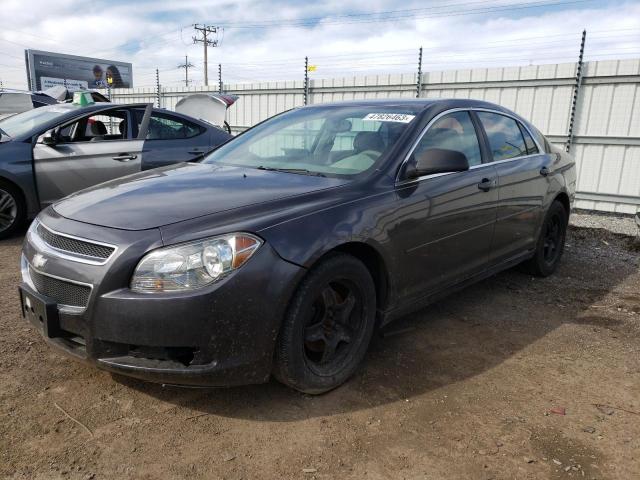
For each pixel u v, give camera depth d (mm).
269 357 2572
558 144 9531
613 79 8844
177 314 2367
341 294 2973
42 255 2693
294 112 4328
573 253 6215
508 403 2879
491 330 3861
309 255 2615
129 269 2430
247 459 2369
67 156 6086
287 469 2312
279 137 3979
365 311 3047
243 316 2459
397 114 3695
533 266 5031
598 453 2469
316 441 2508
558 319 4117
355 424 2648
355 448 2465
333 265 2764
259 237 2531
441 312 4188
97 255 2504
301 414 2719
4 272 4797
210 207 2707
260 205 2760
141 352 2480
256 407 2766
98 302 2438
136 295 2395
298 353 2680
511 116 4668
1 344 3344
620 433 2629
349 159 3406
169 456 2371
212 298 2391
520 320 4070
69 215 2807
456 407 2826
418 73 10586
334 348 2934
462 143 3867
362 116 3805
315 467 2330
